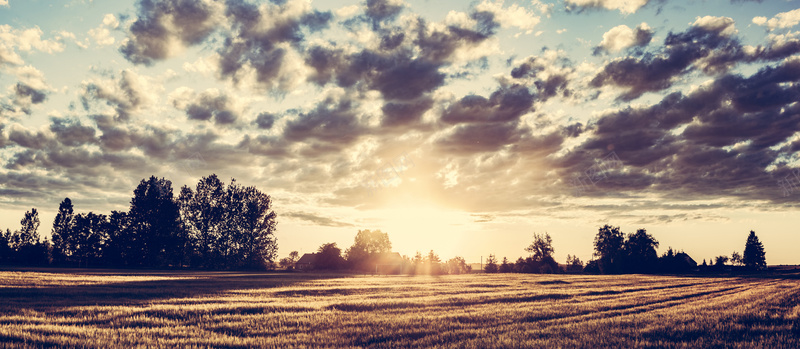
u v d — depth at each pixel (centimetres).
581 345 1493
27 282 4091
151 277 5888
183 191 10662
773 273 13100
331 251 12875
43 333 1524
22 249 10931
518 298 3328
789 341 1625
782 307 2703
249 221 10631
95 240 11062
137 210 10325
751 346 1523
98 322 1862
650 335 1719
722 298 3544
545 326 1916
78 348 1324
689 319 2119
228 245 10512
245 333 1694
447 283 5631
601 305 2809
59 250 11056
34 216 11356
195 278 5875
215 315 2130
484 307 2686
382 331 1731
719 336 1706
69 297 2953
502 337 1616
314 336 1625
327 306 2600
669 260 13738
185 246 10388
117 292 3331
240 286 4431
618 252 13925
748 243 17900
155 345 1396
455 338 1611
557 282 6250
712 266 15750
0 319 1777
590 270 14888
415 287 4653
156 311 2175
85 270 8556
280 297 3278
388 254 14975
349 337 1612
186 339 1503
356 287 4478
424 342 1524
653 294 3925
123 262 10225
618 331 1772
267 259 10750
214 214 10475
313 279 6519
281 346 1434
